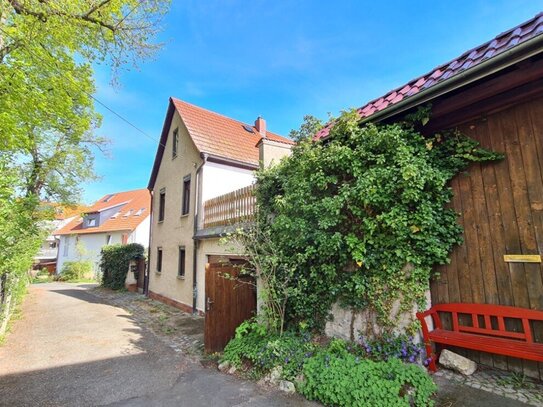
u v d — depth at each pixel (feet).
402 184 11.76
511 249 10.73
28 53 18.33
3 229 15.81
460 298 11.85
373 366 11.00
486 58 10.22
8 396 12.75
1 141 18.84
